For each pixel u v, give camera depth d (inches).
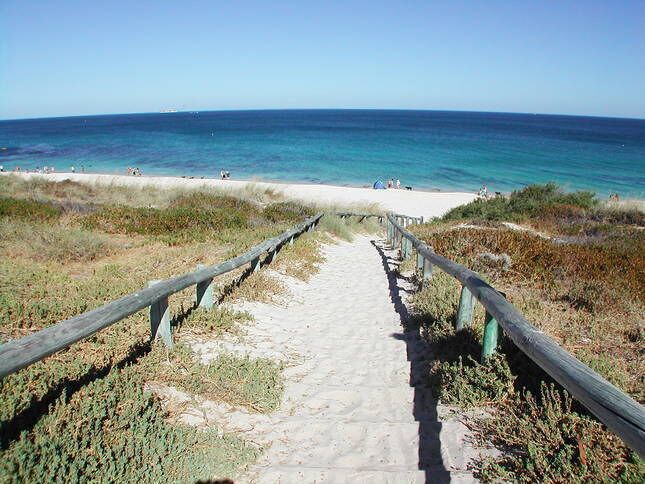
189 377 152.3
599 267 297.3
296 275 356.5
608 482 97.6
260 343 209.3
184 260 317.1
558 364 107.6
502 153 2504.9
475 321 201.6
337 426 141.7
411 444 130.4
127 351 162.9
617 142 3444.9
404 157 2285.9
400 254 493.0
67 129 5002.5
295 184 1505.9
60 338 114.8
